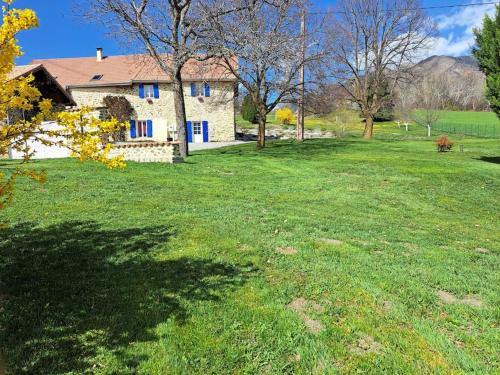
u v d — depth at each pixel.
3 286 4.16
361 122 54.84
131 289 4.18
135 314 3.67
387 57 30.69
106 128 3.39
